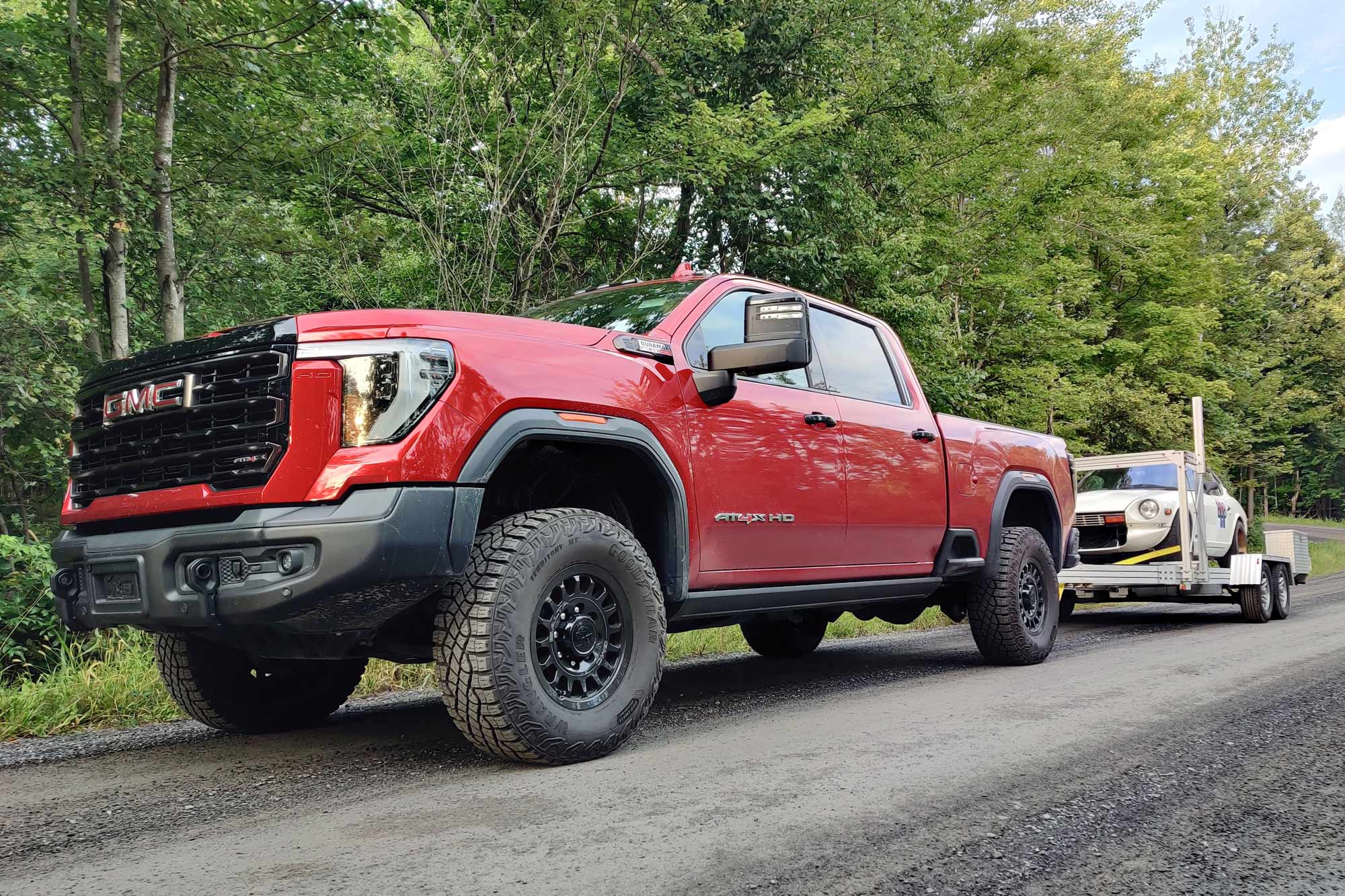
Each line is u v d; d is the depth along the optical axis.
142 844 2.35
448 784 2.88
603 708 3.19
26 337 7.69
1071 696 4.50
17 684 6.07
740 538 3.91
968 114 18.41
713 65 13.20
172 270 8.84
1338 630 8.13
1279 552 12.28
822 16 13.55
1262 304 34.00
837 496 4.41
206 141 9.14
